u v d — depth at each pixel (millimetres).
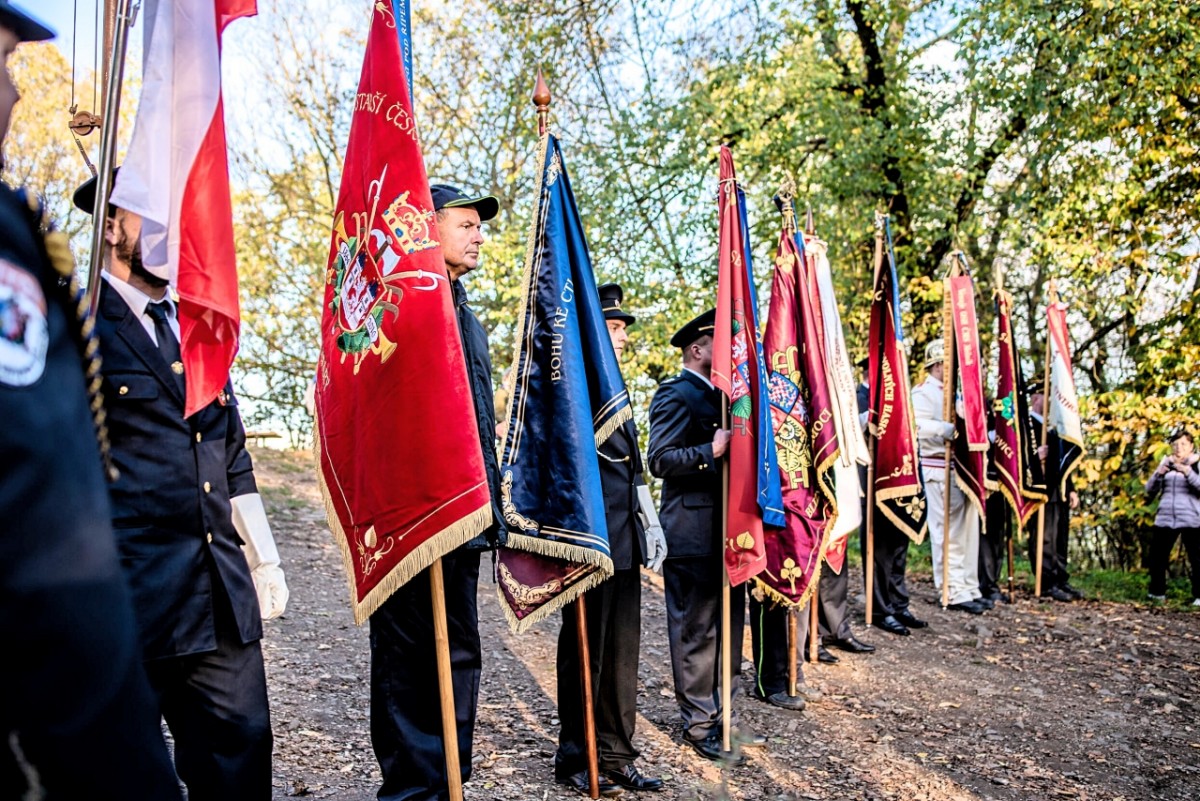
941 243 14625
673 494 5117
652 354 12148
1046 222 12141
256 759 2809
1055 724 5938
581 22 12953
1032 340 16344
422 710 3578
